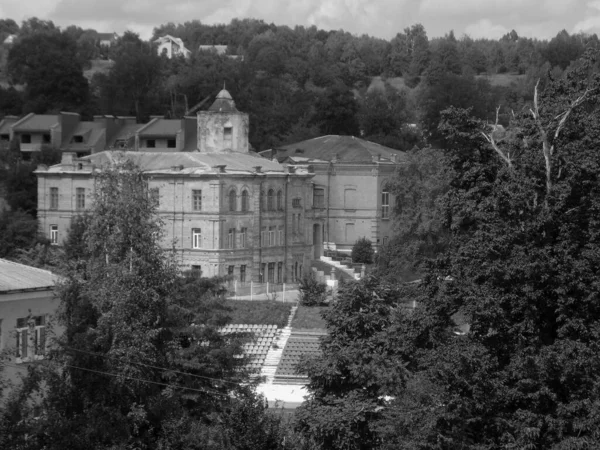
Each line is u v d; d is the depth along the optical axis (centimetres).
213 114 17675
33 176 17800
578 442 6394
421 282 7538
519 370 6594
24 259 13250
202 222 14988
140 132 19788
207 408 7519
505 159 7275
